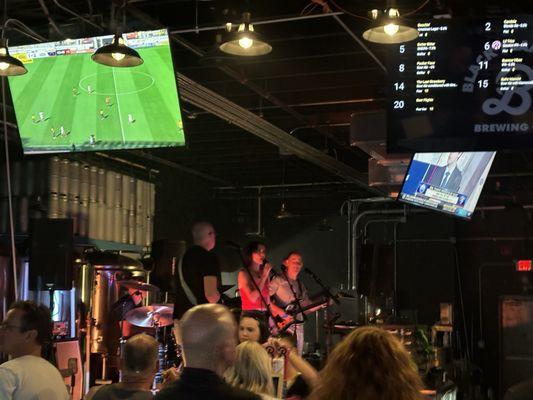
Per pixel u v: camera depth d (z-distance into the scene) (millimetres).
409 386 2342
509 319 15078
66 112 6895
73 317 9820
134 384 3992
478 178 9562
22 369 3820
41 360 3928
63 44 6762
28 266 9203
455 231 16891
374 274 12812
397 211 16656
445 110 5359
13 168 10781
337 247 17125
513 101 5305
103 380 10180
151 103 6742
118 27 6289
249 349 3947
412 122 5379
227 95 10117
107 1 7234
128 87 6734
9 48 6824
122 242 12367
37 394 3805
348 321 11992
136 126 6801
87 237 11422
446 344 14539
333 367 2400
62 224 8969
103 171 11930
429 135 5363
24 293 9820
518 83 5305
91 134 6895
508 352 15008
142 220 12977
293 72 9023
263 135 10734
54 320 9594
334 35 7910
